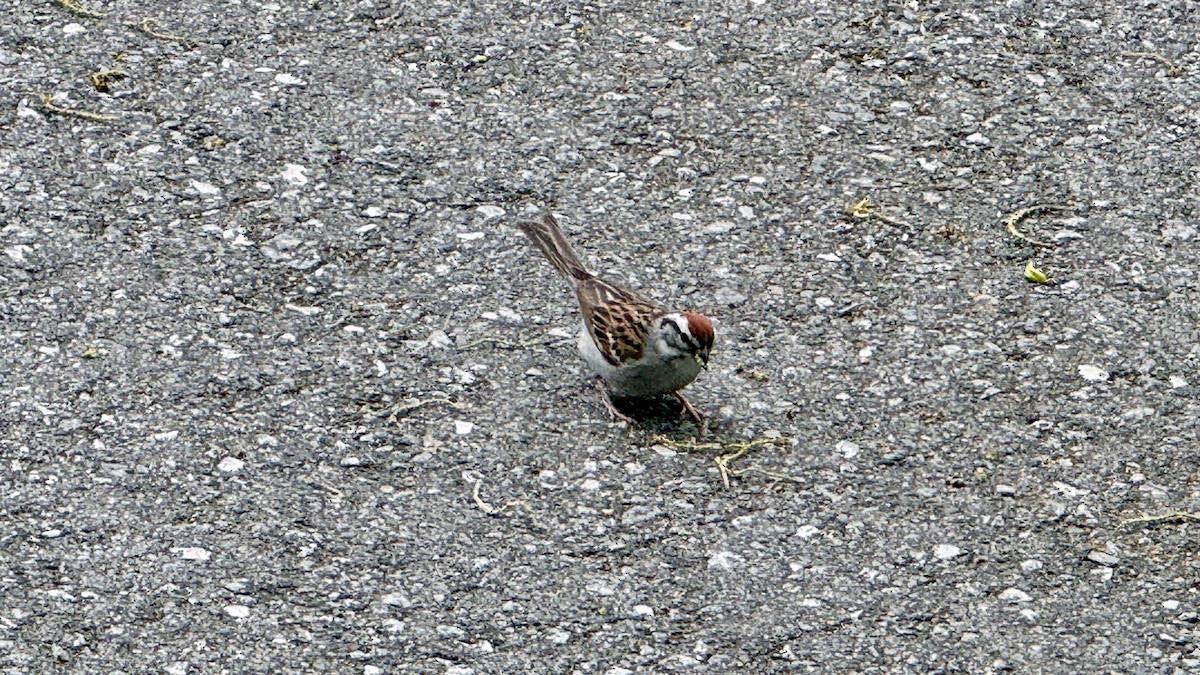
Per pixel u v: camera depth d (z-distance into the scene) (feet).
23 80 39.01
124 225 35.42
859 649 27.12
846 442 31.19
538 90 40.06
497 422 31.22
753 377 32.68
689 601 27.84
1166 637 27.48
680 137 38.93
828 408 31.99
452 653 26.68
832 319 34.24
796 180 37.88
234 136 38.04
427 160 37.83
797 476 30.37
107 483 29.37
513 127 38.93
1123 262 35.99
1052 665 26.94
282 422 30.94
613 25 42.11
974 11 43.04
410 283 34.55
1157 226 37.04
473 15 42.11
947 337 33.83
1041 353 33.50
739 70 40.91
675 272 35.29
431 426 31.07
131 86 39.17
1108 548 29.09
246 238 35.35
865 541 29.12
